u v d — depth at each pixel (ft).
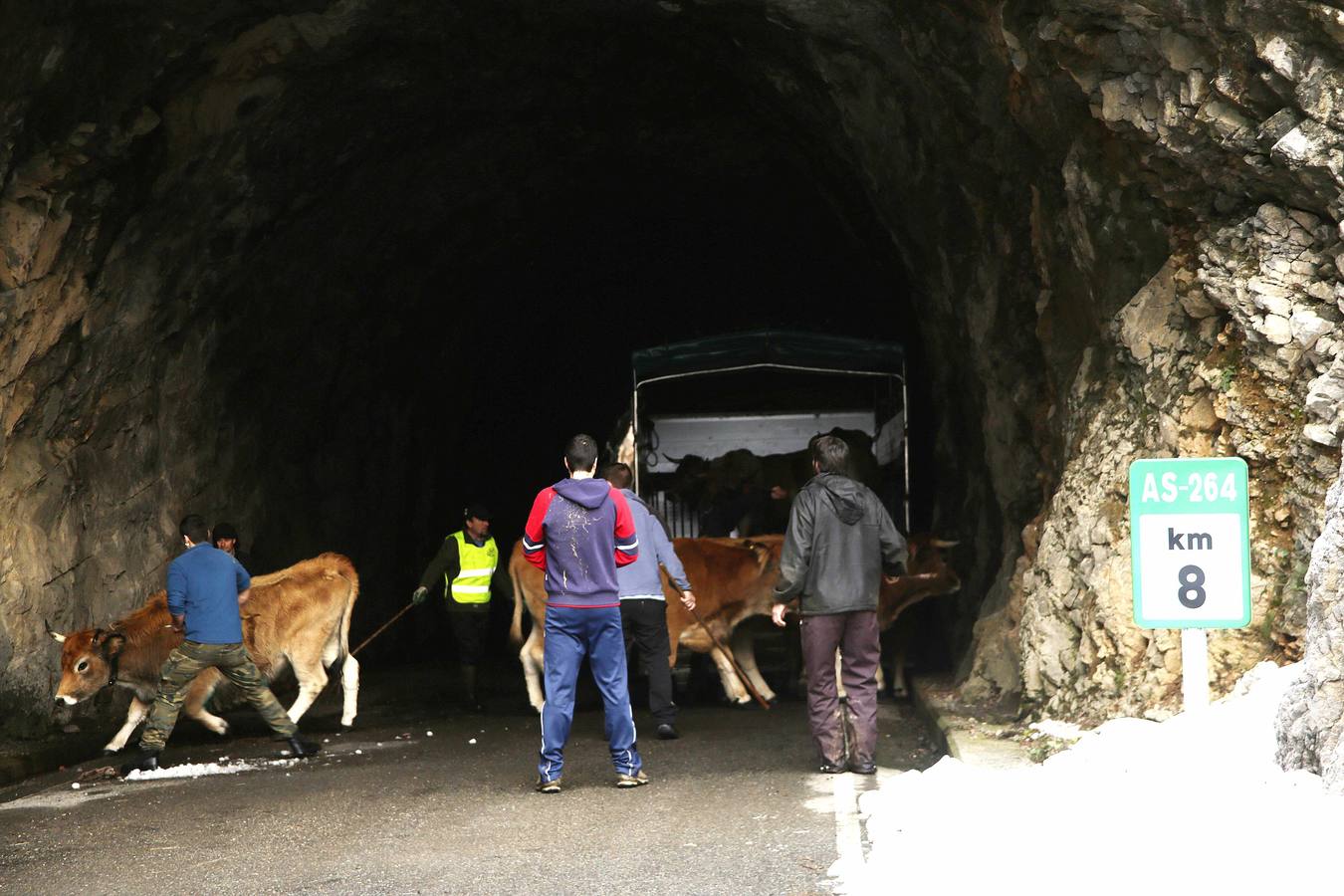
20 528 39.50
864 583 27.84
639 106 54.29
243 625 37.32
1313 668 18.28
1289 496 24.44
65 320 40.32
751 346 51.26
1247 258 26.17
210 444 51.42
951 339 48.88
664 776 28.45
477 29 45.60
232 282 49.42
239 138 44.04
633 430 51.52
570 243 71.56
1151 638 26.32
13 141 35.91
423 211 58.70
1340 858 14.20
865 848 20.13
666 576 39.14
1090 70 28.53
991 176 39.75
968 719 31.71
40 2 33.76
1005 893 15.25
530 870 19.67
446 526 77.10
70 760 34.88
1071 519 30.32
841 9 38.70
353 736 38.04
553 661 26.81
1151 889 14.53
